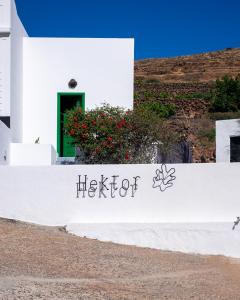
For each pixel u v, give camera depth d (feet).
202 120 116.26
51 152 58.49
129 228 42.70
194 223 42.75
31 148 58.08
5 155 53.88
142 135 54.39
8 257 33.91
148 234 42.65
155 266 36.06
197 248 42.50
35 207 44.88
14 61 59.52
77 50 65.31
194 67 224.74
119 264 35.37
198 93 159.12
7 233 40.09
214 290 31.24
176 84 174.81
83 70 65.26
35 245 37.68
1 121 51.83
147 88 173.06
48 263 33.55
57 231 42.70
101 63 65.36
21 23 65.16
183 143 62.64
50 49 65.21
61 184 44.86
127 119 54.03
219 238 42.55
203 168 44.32
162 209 44.34
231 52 237.86
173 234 42.57
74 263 34.30
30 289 26.86
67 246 38.50
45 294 26.25
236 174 44.16
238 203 44.06
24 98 65.21
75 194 44.75
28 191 44.98
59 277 30.45
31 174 45.01
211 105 133.80
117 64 65.36
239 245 42.42
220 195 44.19
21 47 64.59
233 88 135.33
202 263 38.52
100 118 54.08
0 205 45.14
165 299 28.09
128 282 31.22
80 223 43.60
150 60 241.96
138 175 44.55
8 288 26.58
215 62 225.97
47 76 65.26
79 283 29.45
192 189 44.27
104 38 65.31
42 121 65.16
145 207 44.45
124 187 44.60
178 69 224.74
